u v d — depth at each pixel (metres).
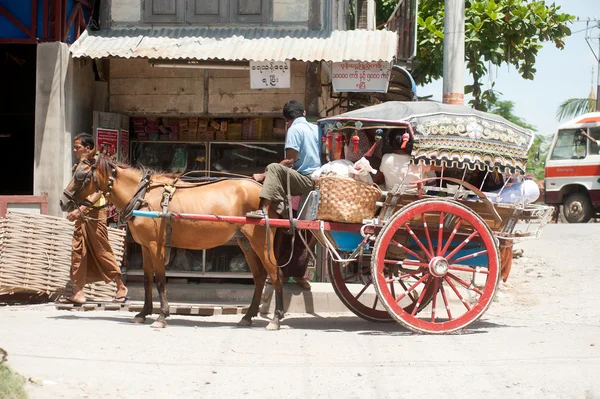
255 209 9.38
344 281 10.16
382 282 8.69
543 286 13.47
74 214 10.16
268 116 12.37
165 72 12.48
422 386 6.17
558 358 7.22
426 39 19.73
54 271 11.08
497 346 7.94
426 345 8.05
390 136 9.27
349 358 7.37
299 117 9.58
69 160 11.66
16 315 9.97
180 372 6.68
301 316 10.95
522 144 9.02
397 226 8.70
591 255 16.08
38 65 11.55
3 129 15.34
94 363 6.84
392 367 6.91
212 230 9.30
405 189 8.77
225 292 11.81
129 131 12.63
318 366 6.98
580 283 13.50
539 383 6.20
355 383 6.30
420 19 19.81
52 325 8.92
